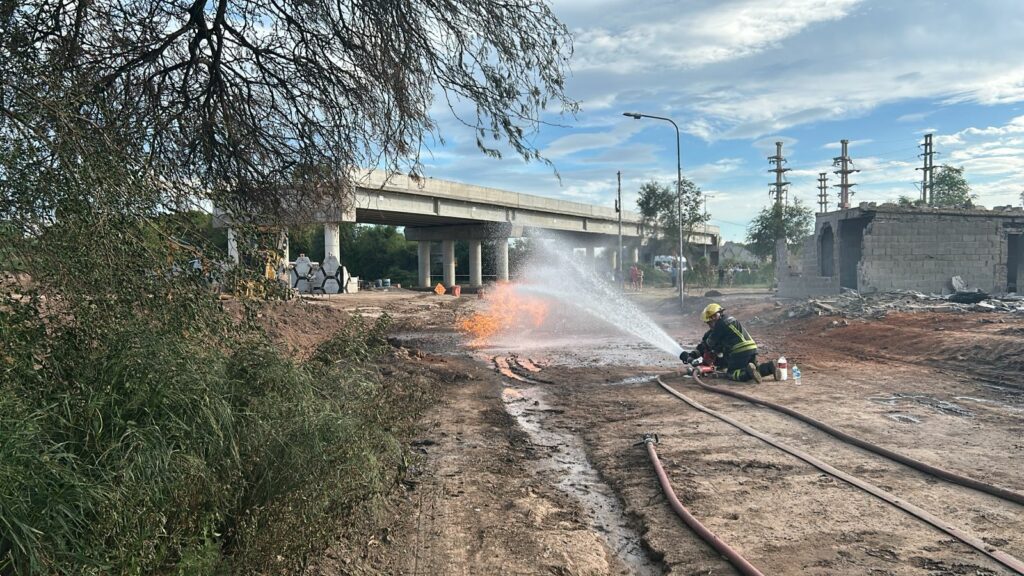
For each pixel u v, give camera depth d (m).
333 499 4.07
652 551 4.79
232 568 3.39
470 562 4.51
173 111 6.38
